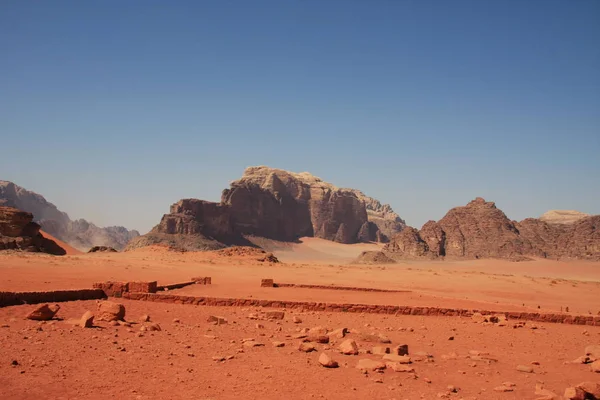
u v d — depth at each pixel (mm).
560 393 17406
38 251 95562
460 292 69062
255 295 46781
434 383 17875
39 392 14742
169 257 103688
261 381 16812
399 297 50125
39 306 28391
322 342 23562
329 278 80250
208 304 38812
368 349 22594
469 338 28906
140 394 14984
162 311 33406
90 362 18094
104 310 26984
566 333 33406
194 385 16094
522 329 33906
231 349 21359
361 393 16094
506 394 16953
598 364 21156
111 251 122188
